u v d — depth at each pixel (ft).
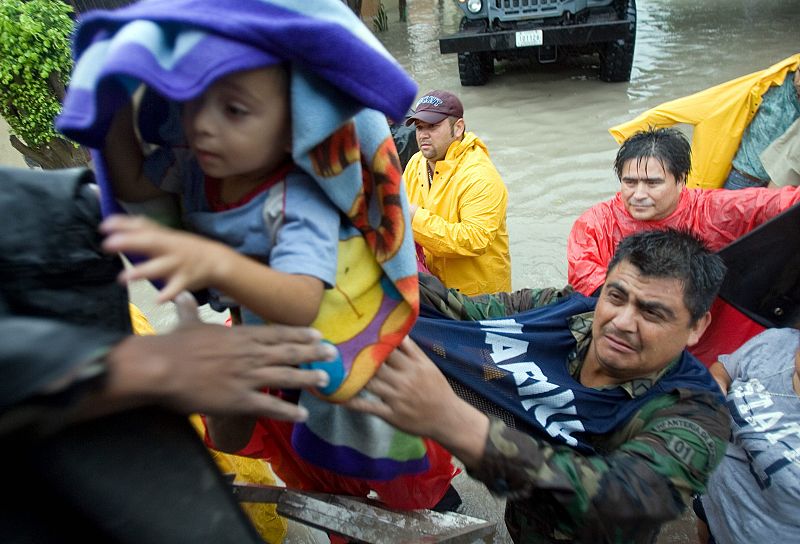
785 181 10.06
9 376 1.81
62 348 1.90
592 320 5.30
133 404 2.16
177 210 3.11
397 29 35.60
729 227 8.17
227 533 2.27
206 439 4.95
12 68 14.46
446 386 3.64
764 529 5.71
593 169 17.34
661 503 3.84
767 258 6.68
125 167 2.89
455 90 24.86
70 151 16.15
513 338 5.13
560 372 5.10
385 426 4.10
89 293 2.66
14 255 2.47
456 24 35.29
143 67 2.17
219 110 2.49
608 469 3.86
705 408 4.43
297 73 2.50
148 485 2.16
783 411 5.57
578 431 4.74
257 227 2.86
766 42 25.93
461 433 3.59
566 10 22.04
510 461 3.64
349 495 4.89
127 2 18.98
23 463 2.05
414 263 3.30
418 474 4.55
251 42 2.32
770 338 6.00
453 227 9.21
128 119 2.84
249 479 6.52
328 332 3.14
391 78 2.60
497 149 19.16
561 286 12.94
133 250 2.17
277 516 7.06
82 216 2.67
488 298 5.87
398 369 3.46
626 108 21.03
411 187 10.44
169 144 2.97
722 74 23.06
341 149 2.81
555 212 15.51
